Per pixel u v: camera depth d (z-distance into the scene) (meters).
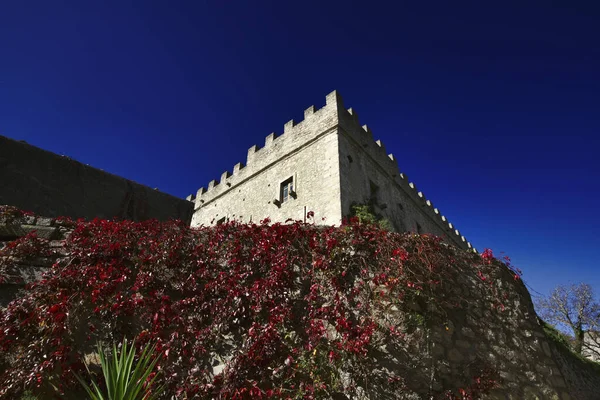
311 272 4.43
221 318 4.20
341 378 3.79
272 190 15.32
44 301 4.13
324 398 3.69
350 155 13.95
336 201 12.00
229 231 4.92
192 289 4.45
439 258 4.67
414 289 4.28
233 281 4.39
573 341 15.68
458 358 4.17
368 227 4.73
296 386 3.75
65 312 4.03
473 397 3.96
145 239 4.84
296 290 4.34
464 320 4.47
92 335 4.08
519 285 5.23
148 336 4.05
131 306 4.24
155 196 8.34
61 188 6.83
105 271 4.44
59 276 4.32
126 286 4.46
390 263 4.37
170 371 3.86
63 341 3.91
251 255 4.62
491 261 5.12
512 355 4.51
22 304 4.04
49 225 5.03
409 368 3.88
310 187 13.45
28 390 3.59
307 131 15.19
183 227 5.03
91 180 7.39
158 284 4.50
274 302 4.20
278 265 4.42
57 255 4.67
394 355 3.90
